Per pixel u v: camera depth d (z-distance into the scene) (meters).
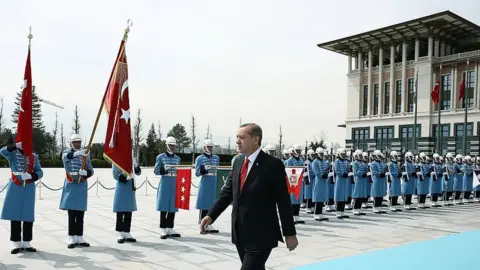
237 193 4.38
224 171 10.80
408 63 55.38
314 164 13.58
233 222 4.38
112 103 8.67
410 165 17.56
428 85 52.66
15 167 8.03
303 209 16.52
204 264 7.37
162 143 64.38
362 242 9.70
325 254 8.35
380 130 57.34
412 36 54.81
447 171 19.91
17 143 7.94
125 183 9.24
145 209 15.38
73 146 8.77
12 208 7.90
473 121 48.84
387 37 56.56
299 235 10.62
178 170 9.81
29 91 8.18
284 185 4.32
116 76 8.68
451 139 50.53
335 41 59.38
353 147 60.50
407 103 55.19
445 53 56.81
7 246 8.59
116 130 8.65
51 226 11.06
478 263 7.80
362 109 60.62
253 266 4.15
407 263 7.73
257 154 4.40
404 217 14.49
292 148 14.05
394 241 9.85
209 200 10.66
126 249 8.52
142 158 60.41
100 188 24.56
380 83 57.53
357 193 15.01
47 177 32.19
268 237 4.22
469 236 10.56
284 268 7.21
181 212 14.81
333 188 15.94
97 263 7.32
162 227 9.87
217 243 9.24
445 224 12.75
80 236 8.73
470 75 50.56
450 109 51.31
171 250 8.48
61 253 8.05
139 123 62.62
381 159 16.45
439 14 49.00
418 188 17.98
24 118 8.03
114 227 11.12
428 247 9.15
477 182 20.09
